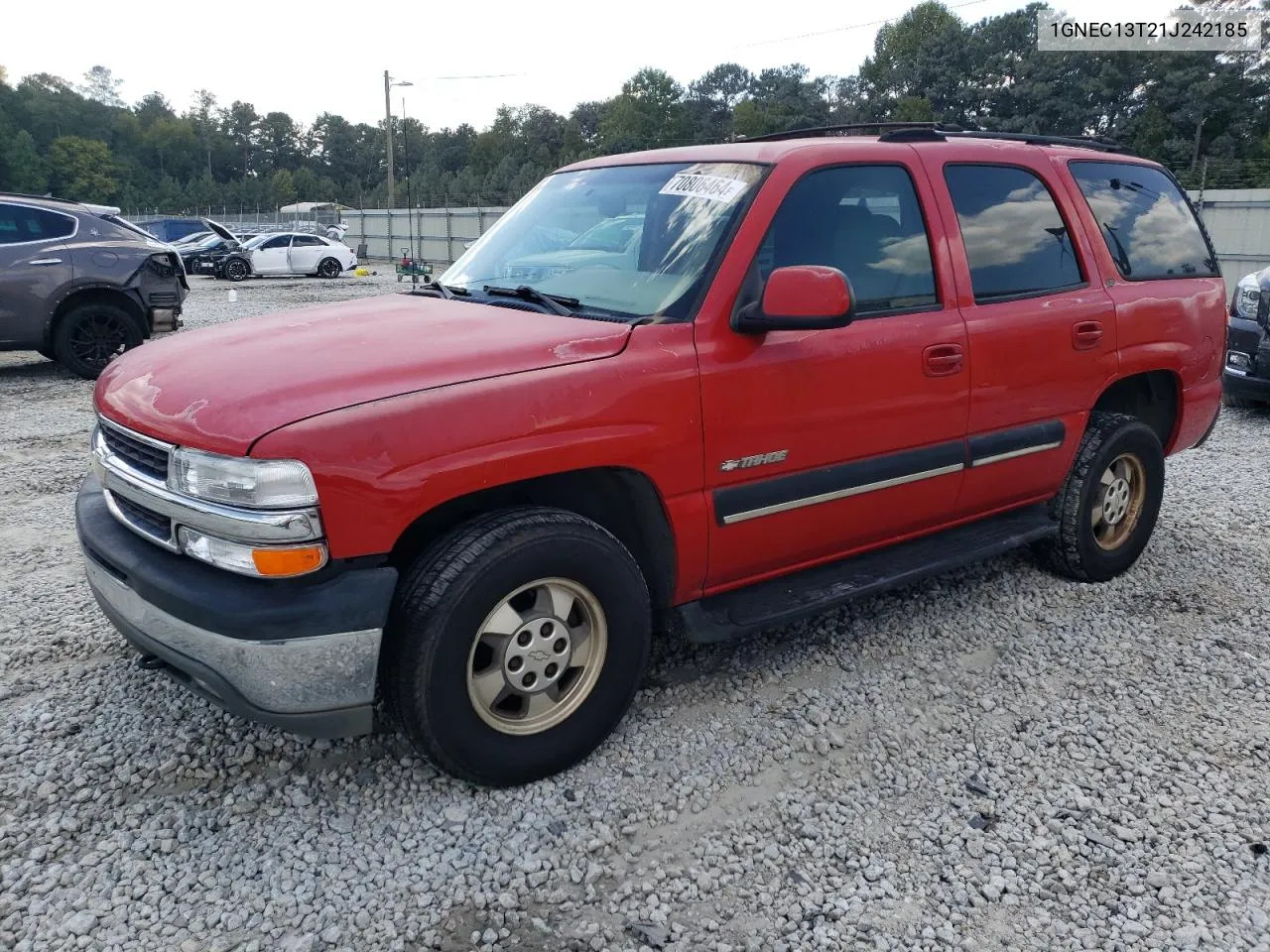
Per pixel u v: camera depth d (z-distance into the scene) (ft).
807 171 11.60
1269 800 10.16
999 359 13.09
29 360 39.34
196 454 8.59
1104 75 208.44
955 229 12.96
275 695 8.57
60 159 417.90
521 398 9.22
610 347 10.00
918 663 12.91
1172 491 21.26
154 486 9.09
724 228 11.02
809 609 11.63
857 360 11.55
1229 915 8.54
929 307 12.51
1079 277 14.56
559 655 9.93
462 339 9.96
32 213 33.24
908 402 12.15
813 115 255.91
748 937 8.20
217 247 98.84
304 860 8.96
